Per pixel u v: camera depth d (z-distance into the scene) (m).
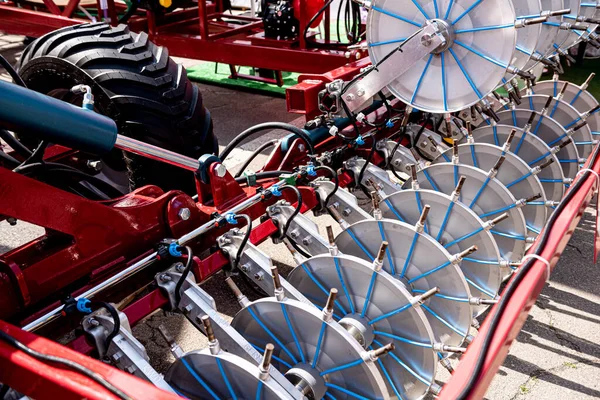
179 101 2.67
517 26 2.39
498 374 2.43
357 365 1.62
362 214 2.48
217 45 4.88
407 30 2.66
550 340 2.64
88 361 1.27
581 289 3.01
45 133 1.58
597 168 2.29
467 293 2.06
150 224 2.10
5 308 1.74
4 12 5.37
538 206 2.91
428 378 1.88
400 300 1.85
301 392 1.53
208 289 2.98
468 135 3.04
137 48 2.71
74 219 1.84
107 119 1.71
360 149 3.10
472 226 2.36
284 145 2.80
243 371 1.48
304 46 4.57
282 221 2.28
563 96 4.00
